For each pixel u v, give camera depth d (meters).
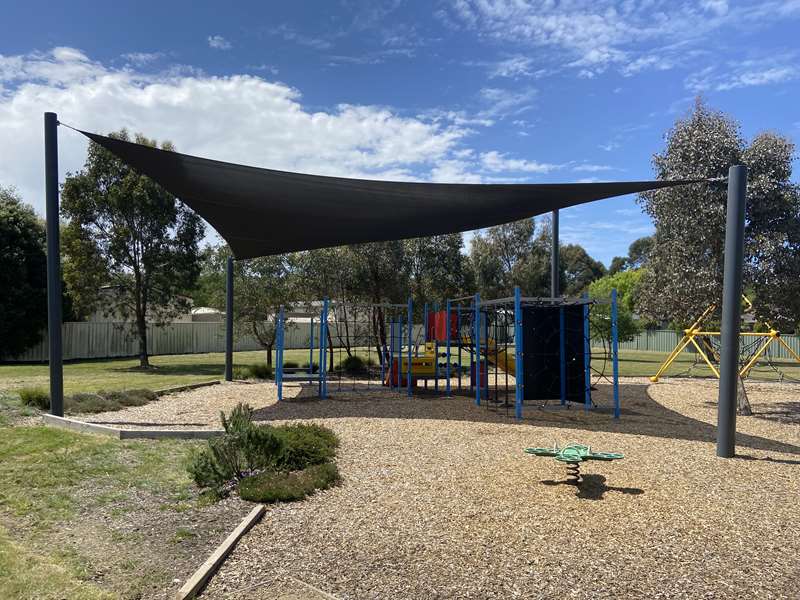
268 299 17.83
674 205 10.26
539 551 3.90
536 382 10.77
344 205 8.80
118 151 7.50
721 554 3.88
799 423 9.45
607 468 6.14
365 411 10.18
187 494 5.02
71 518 4.41
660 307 10.88
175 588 3.26
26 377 16.14
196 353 32.91
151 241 21.67
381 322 17.08
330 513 4.63
